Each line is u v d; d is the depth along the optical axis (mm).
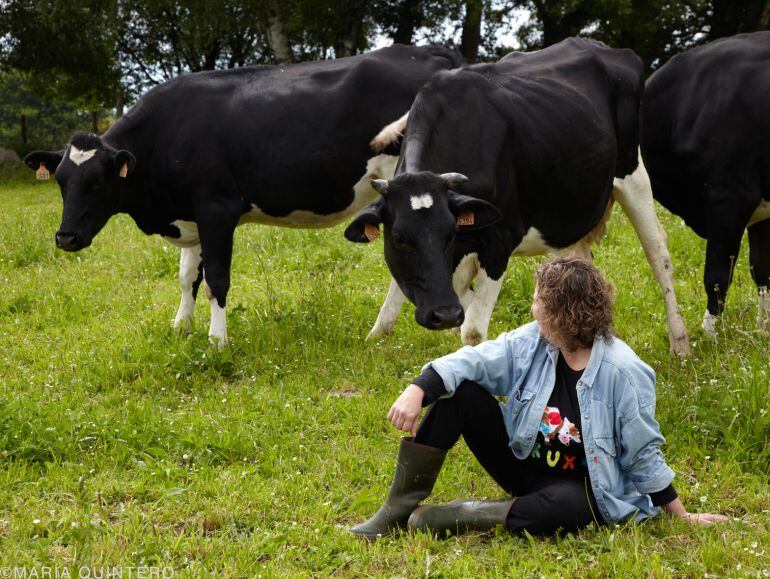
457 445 4340
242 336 6383
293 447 4395
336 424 4742
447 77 5301
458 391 3326
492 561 3188
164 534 3451
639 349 6027
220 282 6156
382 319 6336
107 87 29609
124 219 12508
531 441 3299
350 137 6301
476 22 25016
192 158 6141
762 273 6484
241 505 3688
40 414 4531
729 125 5891
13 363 5988
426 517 3371
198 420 4637
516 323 6801
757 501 3664
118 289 8273
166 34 28953
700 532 3318
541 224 5715
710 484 3867
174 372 5703
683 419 4477
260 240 9938
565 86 5801
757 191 5938
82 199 6094
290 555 3246
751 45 6020
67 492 3836
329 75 6363
